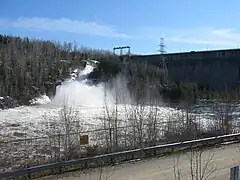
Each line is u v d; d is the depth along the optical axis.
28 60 87.62
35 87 74.62
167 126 24.77
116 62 88.81
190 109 31.38
